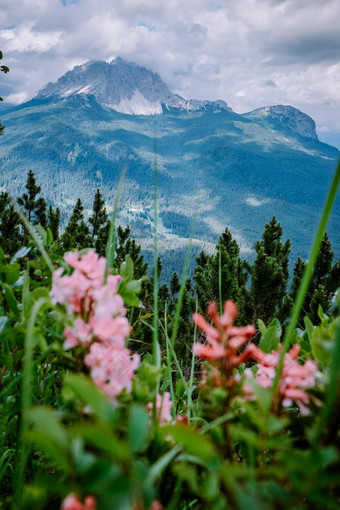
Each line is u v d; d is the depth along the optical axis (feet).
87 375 3.91
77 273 4.05
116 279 4.43
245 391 3.87
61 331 4.56
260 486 2.90
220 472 2.62
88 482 2.27
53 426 2.29
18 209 4.64
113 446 2.25
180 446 2.95
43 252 4.74
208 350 3.86
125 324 3.83
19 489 3.87
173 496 3.63
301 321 29.89
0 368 5.00
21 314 5.05
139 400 3.93
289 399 3.94
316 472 2.62
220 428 3.81
